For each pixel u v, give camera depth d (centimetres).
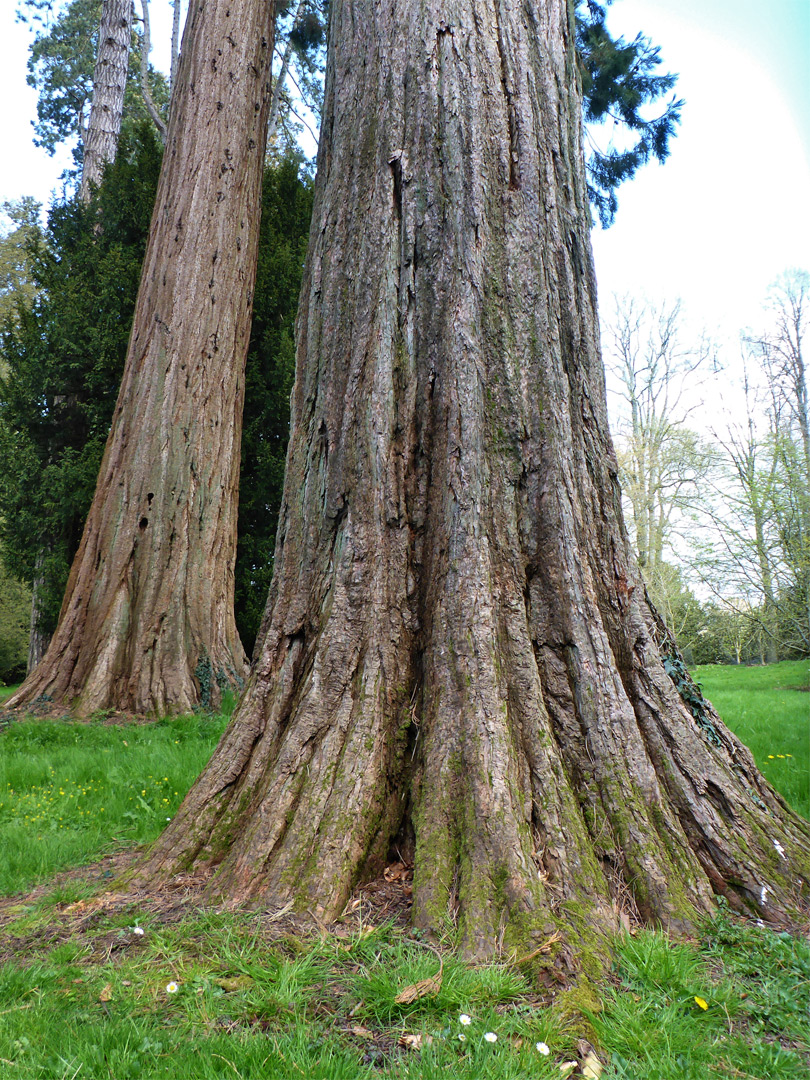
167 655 1028
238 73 1215
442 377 378
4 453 1369
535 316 388
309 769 334
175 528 1073
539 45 435
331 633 360
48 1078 196
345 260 419
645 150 1452
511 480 369
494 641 339
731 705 1185
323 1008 230
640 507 2667
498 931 263
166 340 1117
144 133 1571
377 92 429
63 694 1006
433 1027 219
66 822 479
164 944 271
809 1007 234
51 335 1374
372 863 316
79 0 2689
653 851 303
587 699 337
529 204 401
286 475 421
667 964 251
